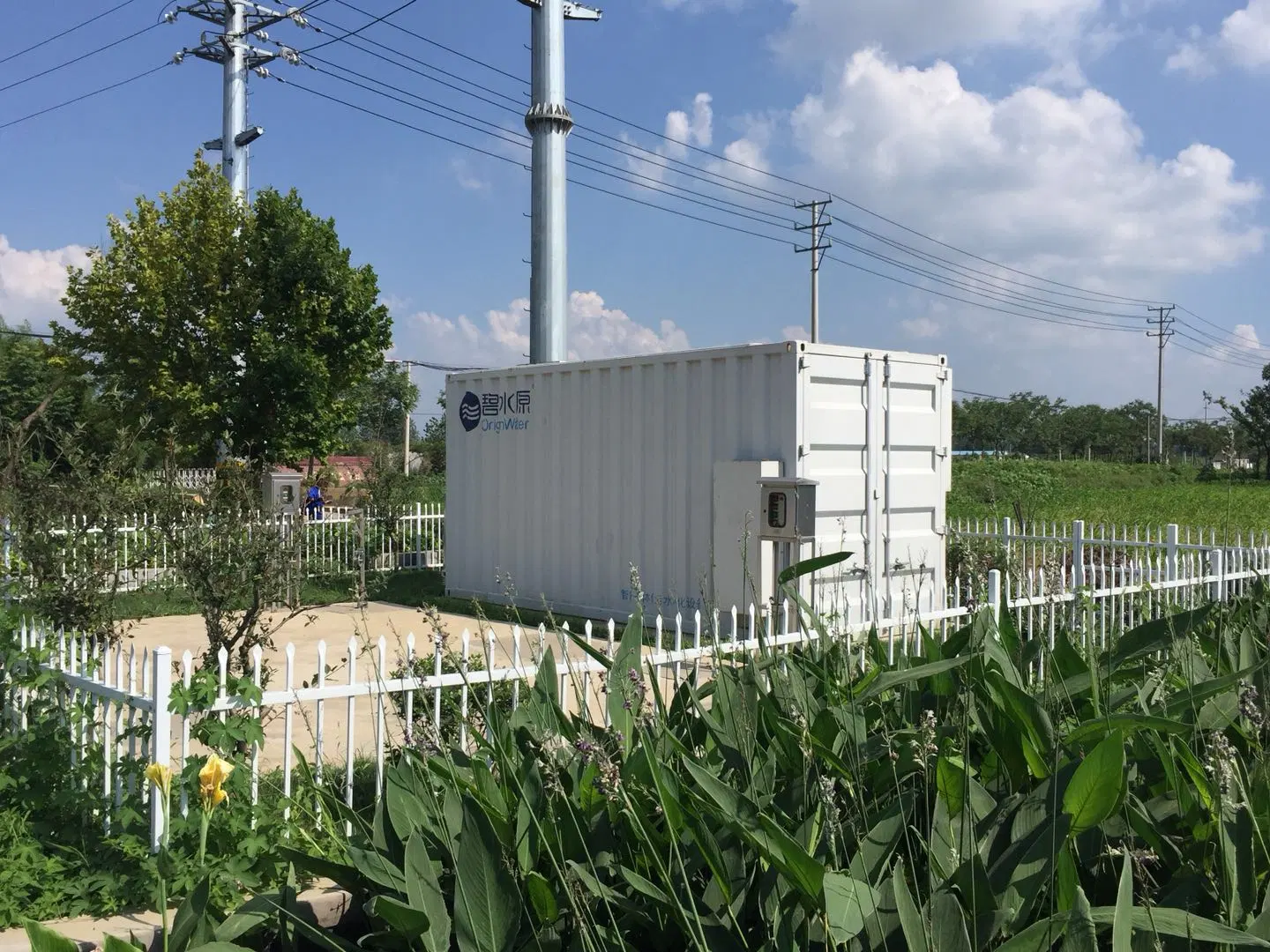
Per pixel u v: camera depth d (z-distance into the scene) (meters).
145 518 7.55
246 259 17.67
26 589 6.98
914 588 10.40
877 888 2.19
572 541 11.66
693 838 2.40
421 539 17.14
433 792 2.88
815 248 38.78
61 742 4.96
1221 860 2.17
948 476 10.84
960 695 2.88
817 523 9.53
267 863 4.02
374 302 19.00
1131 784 2.69
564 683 5.60
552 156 15.66
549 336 15.59
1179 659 3.31
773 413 9.55
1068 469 43.19
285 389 17.11
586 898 2.14
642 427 10.82
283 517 10.17
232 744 4.50
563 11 15.76
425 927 2.13
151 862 4.04
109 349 17.55
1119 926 1.77
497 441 12.70
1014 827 2.29
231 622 7.09
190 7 21.42
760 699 3.04
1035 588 8.64
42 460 8.23
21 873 4.12
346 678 8.52
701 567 10.17
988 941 2.02
